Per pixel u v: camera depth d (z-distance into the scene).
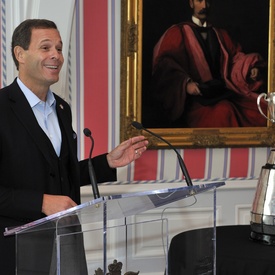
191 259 4.34
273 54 8.90
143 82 8.39
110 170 5.71
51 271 3.77
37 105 5.40
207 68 8.66
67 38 7.91
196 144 8.66
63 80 7.98
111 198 3.67
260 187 5.59
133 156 5.70
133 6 8.24
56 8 7.77
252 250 5.32
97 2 8.23
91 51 8.24
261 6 8.82
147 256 4.00
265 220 5.48
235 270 5.11
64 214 3.68
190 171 8.79
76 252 3.70
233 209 9.02
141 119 8.42
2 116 5.11
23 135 5.13
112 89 8.34
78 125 8.24
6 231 3.88
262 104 8.95
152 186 8.58
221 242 5.64
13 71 7.78
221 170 8.94
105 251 3.78
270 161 5.60
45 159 5.18
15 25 7.74
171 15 8.45
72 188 5.46
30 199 4.87
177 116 8.56
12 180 5.07
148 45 8.37
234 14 8.72
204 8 8.58
